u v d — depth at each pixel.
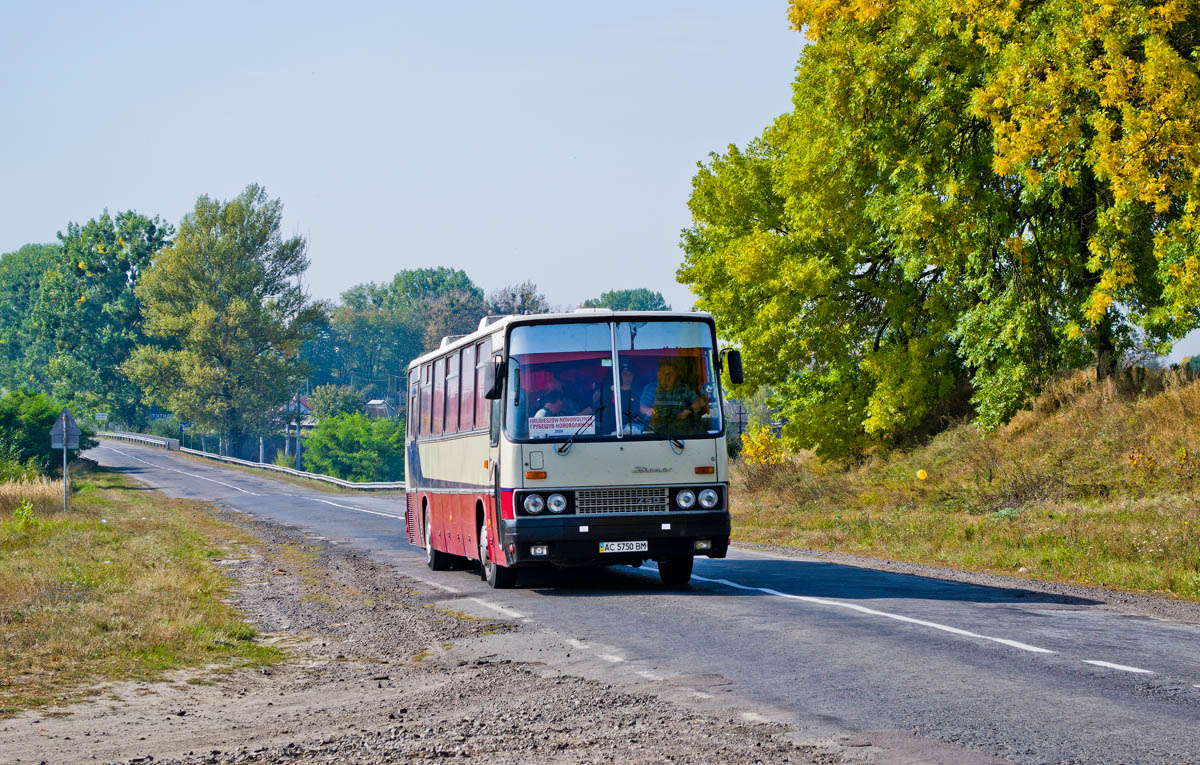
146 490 61.84
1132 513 21.25
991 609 13.09
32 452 78.25
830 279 33.41
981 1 22.83
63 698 8.80
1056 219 27.19
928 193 26.75
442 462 19.59
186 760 6.79
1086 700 7.93
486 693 8.77
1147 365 30.09
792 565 19.53
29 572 17.22
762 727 7.17
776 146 37.44
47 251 197.50
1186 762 6.21
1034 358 28.09
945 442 33.19
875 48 26.14
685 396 15.05
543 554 14.49
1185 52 20.70
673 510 14.73
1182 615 12.70
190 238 116.31
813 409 35.84
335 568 20.77
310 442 132.38
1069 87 21.00
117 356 142.25
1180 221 21.88
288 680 9.82
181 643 11.44
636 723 7.37
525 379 14.94
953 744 6.66
